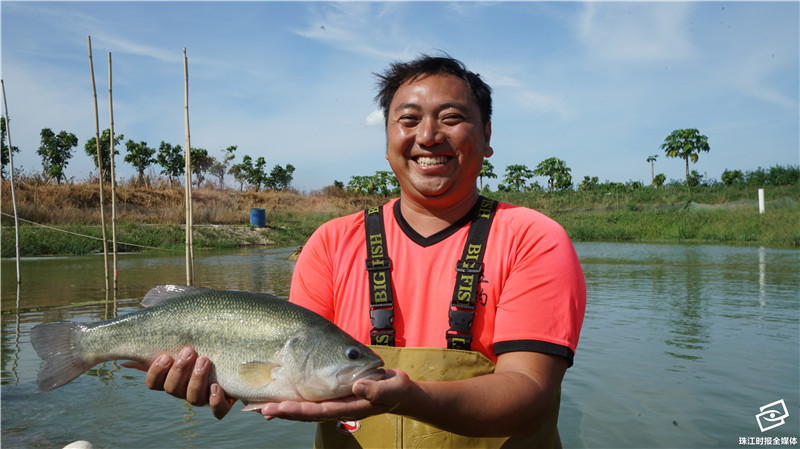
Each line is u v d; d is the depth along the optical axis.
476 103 1.94
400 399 1.44
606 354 6.41
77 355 2.05
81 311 9.88
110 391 5.44
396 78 1.98
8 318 9.18
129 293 12.14
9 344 7.26
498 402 1.53
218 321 1.90
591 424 4.43
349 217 2.10
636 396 5.05
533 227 1.81
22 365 6.27
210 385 1.85
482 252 1.82
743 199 46.53
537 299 1.71
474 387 1.53
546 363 1.67
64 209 30.75
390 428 1.85
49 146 57.09
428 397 1.47
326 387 1.71
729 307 9.44
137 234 28.52
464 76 1.93
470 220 1.91
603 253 22.53
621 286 12.27
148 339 1.97
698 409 4.71
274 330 1.83
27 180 36.69
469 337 1.77
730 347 6.66
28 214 28.61
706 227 33.12
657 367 5.89
